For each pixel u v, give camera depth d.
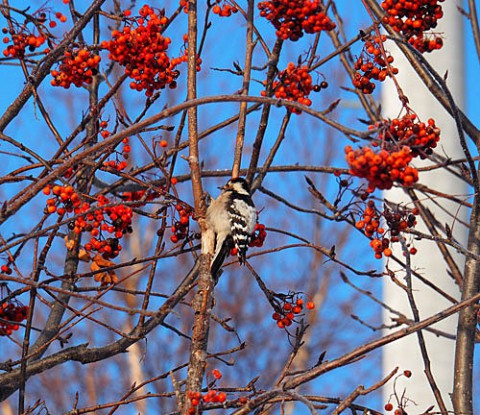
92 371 26.09
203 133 13.18
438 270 13.16
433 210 13.54
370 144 9.09
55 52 12.00
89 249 11.23
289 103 8.96
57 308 12.69
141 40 11.01
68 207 11.01
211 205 11.98
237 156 12.08
